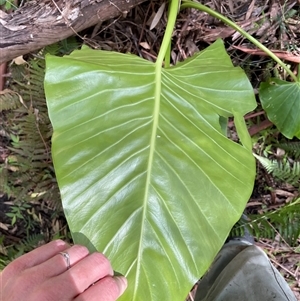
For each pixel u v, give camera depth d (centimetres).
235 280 53
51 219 61
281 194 64
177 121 39
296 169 59
